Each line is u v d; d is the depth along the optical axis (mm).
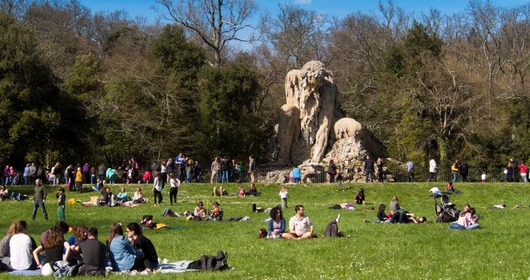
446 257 22578
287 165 70438
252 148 77375
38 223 39062
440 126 79750
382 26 108375
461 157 77938
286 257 23484
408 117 79625
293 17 117000
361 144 68625
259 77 87188
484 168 77875
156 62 80688
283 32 113250
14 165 66625
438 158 79750
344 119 69750
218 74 77312
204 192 57531
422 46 88875
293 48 112562
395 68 89000
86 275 19875
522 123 81812
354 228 33406
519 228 32875
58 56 89250
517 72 94375
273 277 19109
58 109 66500
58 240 21281
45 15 112188
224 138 76625
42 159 65750
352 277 18484
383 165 69750
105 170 65438
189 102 79062
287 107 70938
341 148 68688
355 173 66812
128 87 76188
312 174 66000
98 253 20359
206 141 76125
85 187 59000
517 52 100812
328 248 25438
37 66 65500
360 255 23422
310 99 70125
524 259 21641
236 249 26141
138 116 73812
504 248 24922
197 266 21141
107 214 43625
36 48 69938
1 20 68375
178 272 20438
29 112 63688
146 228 35156
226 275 19547
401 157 78375
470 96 81250
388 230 32312
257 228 34906
